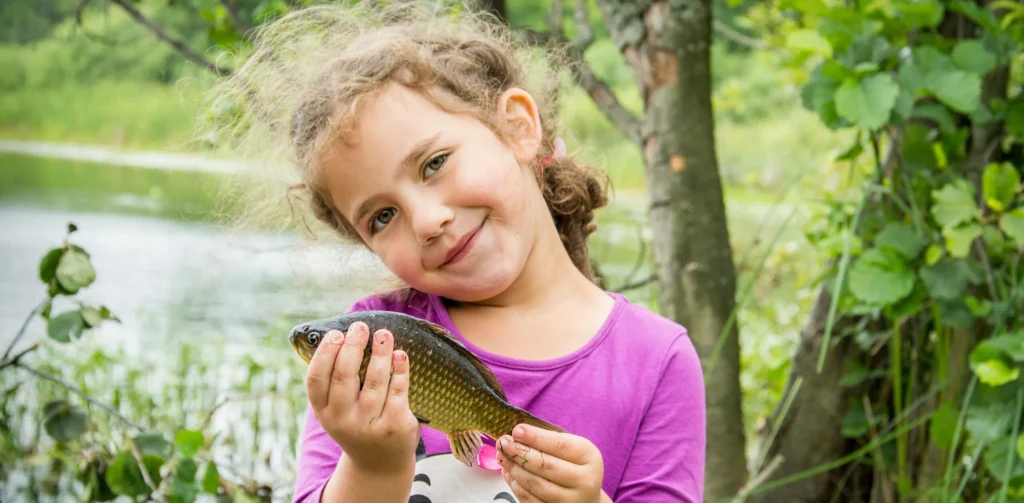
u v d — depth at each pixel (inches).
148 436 134.5
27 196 529.3
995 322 132.4
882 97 125.3
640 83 158.9
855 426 153.6
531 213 83.7
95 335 285.9
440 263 79.7
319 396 68.9
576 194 99.3
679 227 155.3
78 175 639.1
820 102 130.5
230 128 103.8
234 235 115.8
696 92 156.1
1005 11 156.6
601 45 818.8
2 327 289.6
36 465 202.8
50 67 910.4
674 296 155.9
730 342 155.3
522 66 102.2
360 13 105.5
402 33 92.6
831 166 193.3
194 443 133.8
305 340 70.7
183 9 663.8
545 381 82.2
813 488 158.6
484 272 79.9
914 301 135.0
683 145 155.5
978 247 137.3
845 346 157.0
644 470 81.7
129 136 850.8
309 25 100.9
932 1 136.6
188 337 288.0
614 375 83.0
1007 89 150.9
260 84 98.6
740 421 156.1
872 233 144.3
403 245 80.5
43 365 243.4
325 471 81.8
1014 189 133.0
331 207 89.0
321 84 85.5
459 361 72.7
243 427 217.2
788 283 304.8
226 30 172.9
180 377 240.1
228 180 109.1
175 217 488.1
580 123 722.8
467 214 79.6
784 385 165.9
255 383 238.7
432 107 81.2
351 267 103.0
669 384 83.6
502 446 71.9
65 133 869.8
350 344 68.2
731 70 737.6
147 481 129.9
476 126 82.4
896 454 154.0
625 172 701.3
